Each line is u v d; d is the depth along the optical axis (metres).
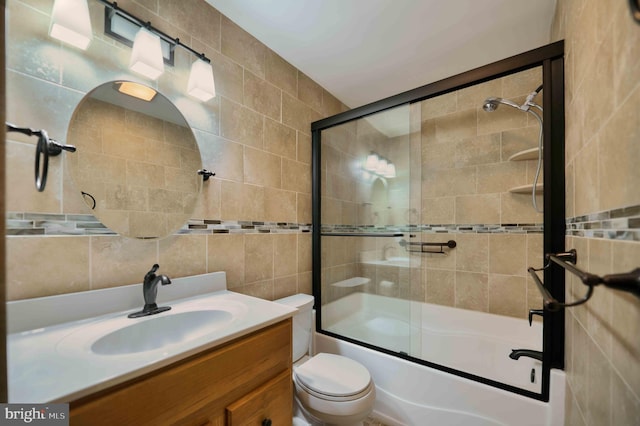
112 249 0.97
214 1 1.31
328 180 1.99
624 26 0.55
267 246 1.61
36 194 0.81
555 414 1.04
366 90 2.14
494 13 1.34
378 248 1.94
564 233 1.04
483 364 1.71
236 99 1.45
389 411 1.45
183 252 1.19
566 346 1.02
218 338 0.71
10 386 0.49
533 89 1.78
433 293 2.12
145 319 0.89
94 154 0.94
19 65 0.79
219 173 1.36
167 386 0.61
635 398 0.49
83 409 0.49
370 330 1.89
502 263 1.86
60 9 0.81
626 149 0.54
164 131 1.15
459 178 2.04
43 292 0.81
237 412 0.75
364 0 1.28
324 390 1.11
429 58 1.73
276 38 1.56
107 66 0.98
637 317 0.49
